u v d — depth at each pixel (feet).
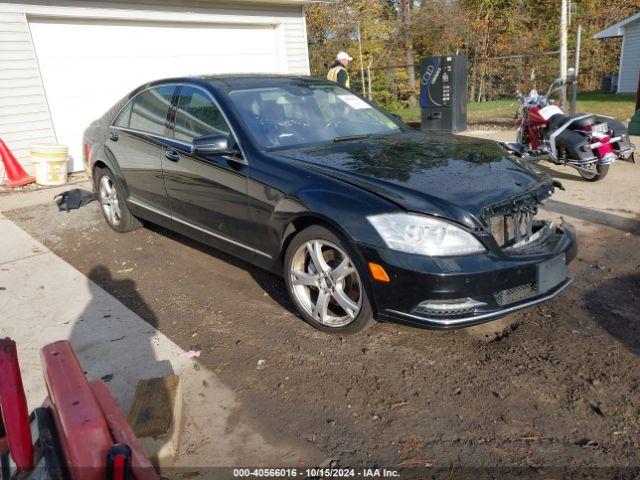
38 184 27.84
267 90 14.93
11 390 5.64
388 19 85.46
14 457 5.65
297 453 8.53
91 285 15.21
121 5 30.68
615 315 12.19
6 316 13.48
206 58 35.70
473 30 85.87
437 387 9.97
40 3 27.73
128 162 17.26
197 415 9.48
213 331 12.36
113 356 11.40
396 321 10.36
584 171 23.62
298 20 40.04
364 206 10.43
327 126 14.60
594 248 16.25
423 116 41.19
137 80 32.55
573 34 86.22
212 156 13.67
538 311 12.55
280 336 11.96
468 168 11.74
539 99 25.03
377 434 8.87
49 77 29.04
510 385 9.91
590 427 8.79
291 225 11.82
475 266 9.83
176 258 17.04
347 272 10.94
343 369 10.63
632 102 59.67
